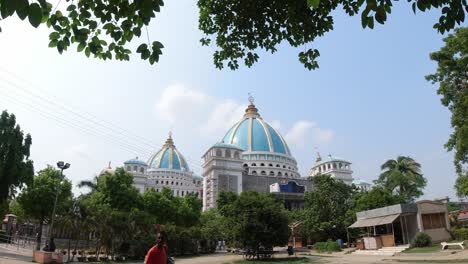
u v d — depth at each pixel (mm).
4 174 33250
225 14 10648
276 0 9516
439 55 30234
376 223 39719
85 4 7301
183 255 49375
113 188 46719
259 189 116438
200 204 71938
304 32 9758
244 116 151000
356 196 56875
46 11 7188
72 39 7730
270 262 33156
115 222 35906
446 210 38469
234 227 37500
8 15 4504
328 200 56438
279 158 137250
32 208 42219
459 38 29000
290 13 9422
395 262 27000
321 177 59281
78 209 34469
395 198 52406
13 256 30453
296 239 62938
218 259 39781
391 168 61531
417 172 61156
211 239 57438
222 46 11414
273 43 10586
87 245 39594
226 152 118625
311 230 56125
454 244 30312
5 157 33688
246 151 135500
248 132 140750
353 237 53594
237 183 113125
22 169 34438
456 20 6797
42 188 42688
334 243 47312
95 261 34562
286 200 105125
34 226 58344
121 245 37000
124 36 7496
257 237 36312
